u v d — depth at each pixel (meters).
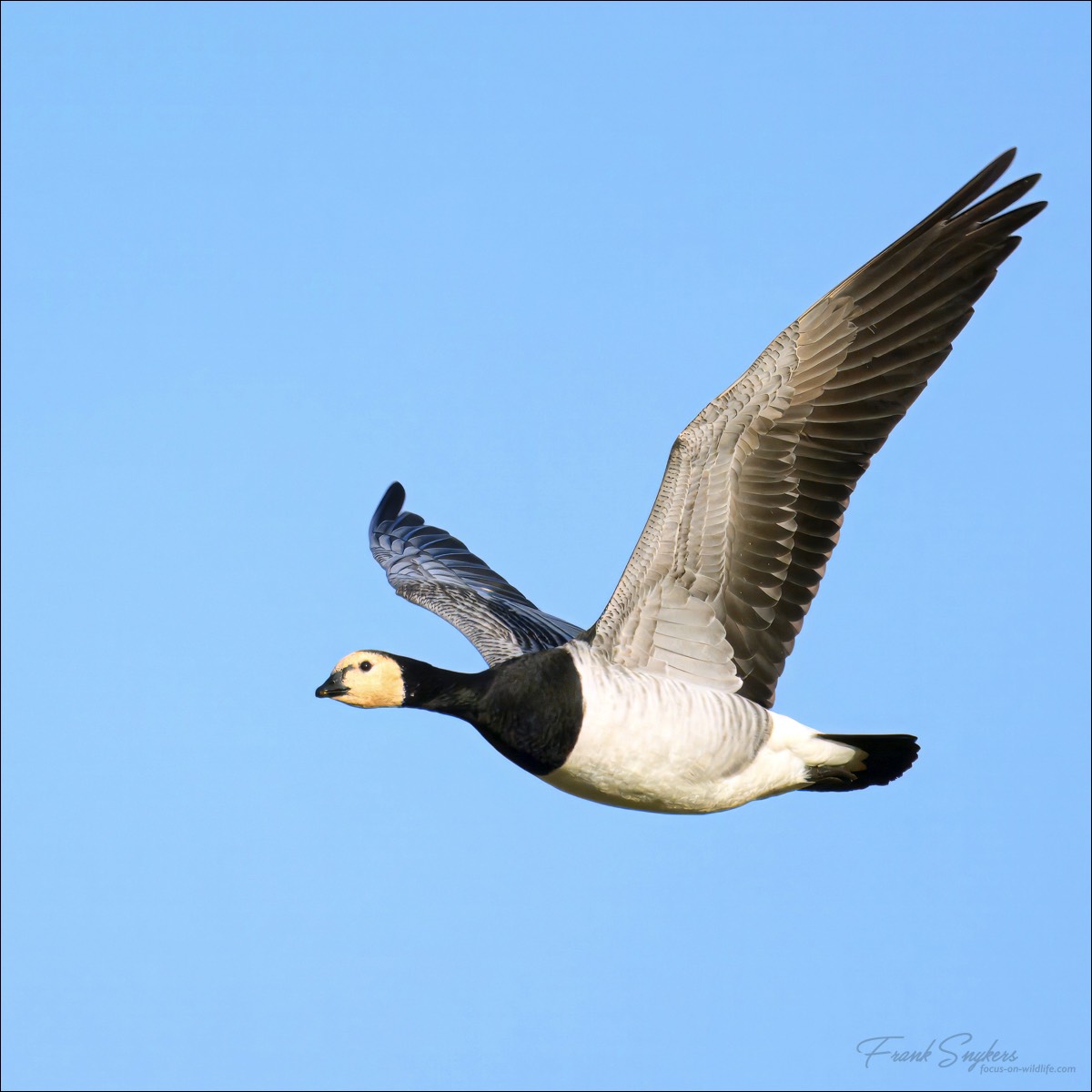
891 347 14.48
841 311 14.34
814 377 14.46
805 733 15.20
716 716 14.74
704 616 14.97
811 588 14.99
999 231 14.27
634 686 14.66
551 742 14.67
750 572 15.02
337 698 15.69
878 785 15.50
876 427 14.62
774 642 15.17
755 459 14.66
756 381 14.30
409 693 15.65
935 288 14.39
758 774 15.08
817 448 14.70
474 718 15.09
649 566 14.79
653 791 14.85
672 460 14.49
